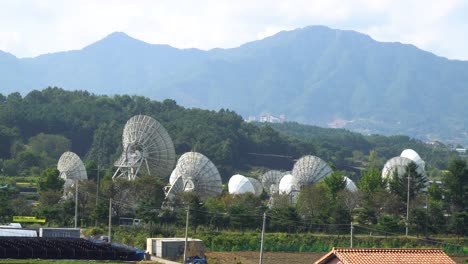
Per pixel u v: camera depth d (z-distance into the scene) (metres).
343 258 78.88
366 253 80.25
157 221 199.50
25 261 124.50
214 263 151.12
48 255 133.75
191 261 145.50
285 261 158.50
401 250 81.56
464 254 183.62
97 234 185.38
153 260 142.62
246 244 177.25
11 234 162.75
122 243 175.38
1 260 125.44
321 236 190.38
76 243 145.00
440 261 79.81
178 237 181.38
